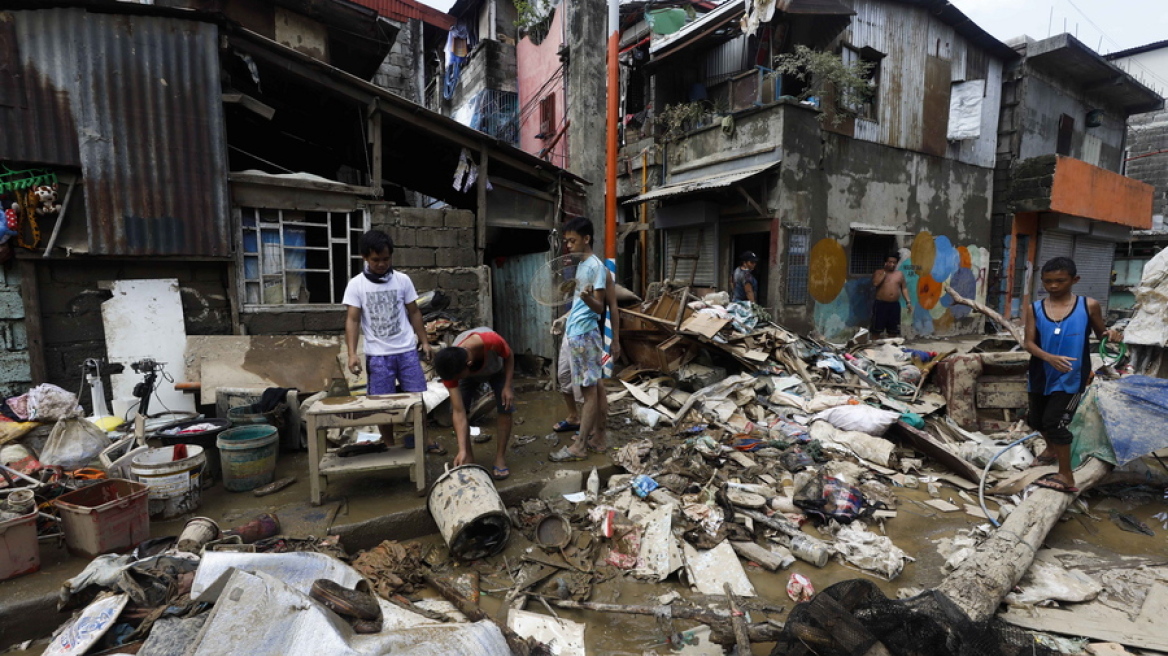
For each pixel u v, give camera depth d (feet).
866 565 11.04
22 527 9.10
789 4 27.89
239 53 17.66
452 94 57.41
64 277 15.85
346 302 13.24
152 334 16.87
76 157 15.44
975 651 7.48
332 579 8.54
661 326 23.15
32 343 15.40
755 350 22.48
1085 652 8.57
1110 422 13.39
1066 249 47.03
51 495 11.10
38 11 14.88
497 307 28.96
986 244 42.11
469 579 10.34
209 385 16.62
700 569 10.76
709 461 15.42
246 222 18.33
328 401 12.16
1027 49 40.50
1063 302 13.15
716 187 28.45
